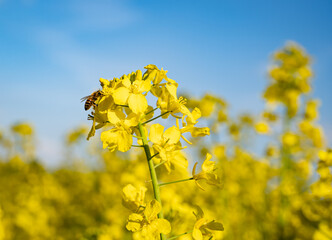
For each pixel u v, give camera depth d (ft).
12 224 2.43
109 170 2.53
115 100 0.86
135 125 0.87
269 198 2.27
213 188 2.03
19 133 3.58
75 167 3.55
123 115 0.88
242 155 2.33
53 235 2.47
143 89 0.88
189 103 2.10
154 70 0.89
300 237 1.80
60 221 2.63
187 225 1.09
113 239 1.66
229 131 2.30
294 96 2.11
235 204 2.19
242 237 2.03
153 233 0.83
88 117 0.91
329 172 1.29
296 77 2.17
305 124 2.08
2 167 3.48
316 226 1.60
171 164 0.92
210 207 2.01
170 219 1.07
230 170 2.17
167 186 1.64
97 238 1.63
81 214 2.56
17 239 2.37
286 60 2.17
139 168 1.92
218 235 1.27
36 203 2.64
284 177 2.03
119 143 0.86
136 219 0.84
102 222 2.22
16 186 3.19
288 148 2.06
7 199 2.85
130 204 0.91
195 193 1.85
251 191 2.29
